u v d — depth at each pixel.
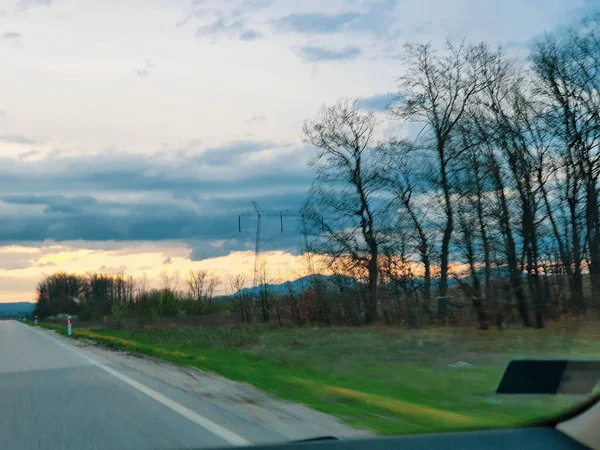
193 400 10.82
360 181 44.88
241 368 16.64
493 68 38.97
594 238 35.22
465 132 38.50
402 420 8.55
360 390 12.06
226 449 4.20
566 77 36.03
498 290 34.56
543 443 3.76
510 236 35.53
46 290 127.75
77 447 7.32
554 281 35.44
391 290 41.78
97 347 27.81
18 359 21.33
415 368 16.12
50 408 10.34
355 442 4.06
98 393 12.04
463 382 13.07
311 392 11.77
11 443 7.69
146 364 18.09
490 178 36.50
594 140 35.62
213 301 62.03
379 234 43.16
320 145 47.06
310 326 42.53
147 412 9.61
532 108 37.16
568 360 4.39
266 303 47.97
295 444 4.12
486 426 7.40
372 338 26.91
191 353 21.91
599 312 33.44
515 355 18.88
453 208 37.81
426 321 37.44
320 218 45.81
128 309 77.69
